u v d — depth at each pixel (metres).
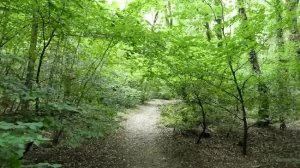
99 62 7.88
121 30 6.13
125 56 7.75
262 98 8.27
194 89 8.82
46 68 6.71
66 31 6.09
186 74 8.77
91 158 7.85
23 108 5.33
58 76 6.84
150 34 6.57
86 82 7.15
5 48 6.12
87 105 7.46
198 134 10.76
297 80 8.87
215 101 9.43
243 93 8.42
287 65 8.37
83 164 7.25
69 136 6.09
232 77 8.52
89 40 7.25
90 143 9.37
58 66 6.77
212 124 10.08
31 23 5.80
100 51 7.88
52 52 6.86
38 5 4.90
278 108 8.53
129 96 18.11
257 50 8.31
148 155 8.49
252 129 11.19
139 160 8.01
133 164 7.62
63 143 6.06
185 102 9.84
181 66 8.23
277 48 9.12
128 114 16.16
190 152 8.64
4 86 4.25
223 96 8.98
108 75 10.27
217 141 9.95
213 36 9.70
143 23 7.45
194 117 10.02
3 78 4.62
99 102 9.24
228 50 6.85
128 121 14.44
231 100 8.82
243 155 8.32
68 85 6.47
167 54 7.57
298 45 9.16
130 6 6.88
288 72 8.85
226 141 9.91
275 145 9.10
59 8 5.07
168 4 13.22
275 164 7.34
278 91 8.58
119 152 8.72
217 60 7.45
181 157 8.20
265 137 10.05
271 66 8.84
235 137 10.33
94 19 5.93
